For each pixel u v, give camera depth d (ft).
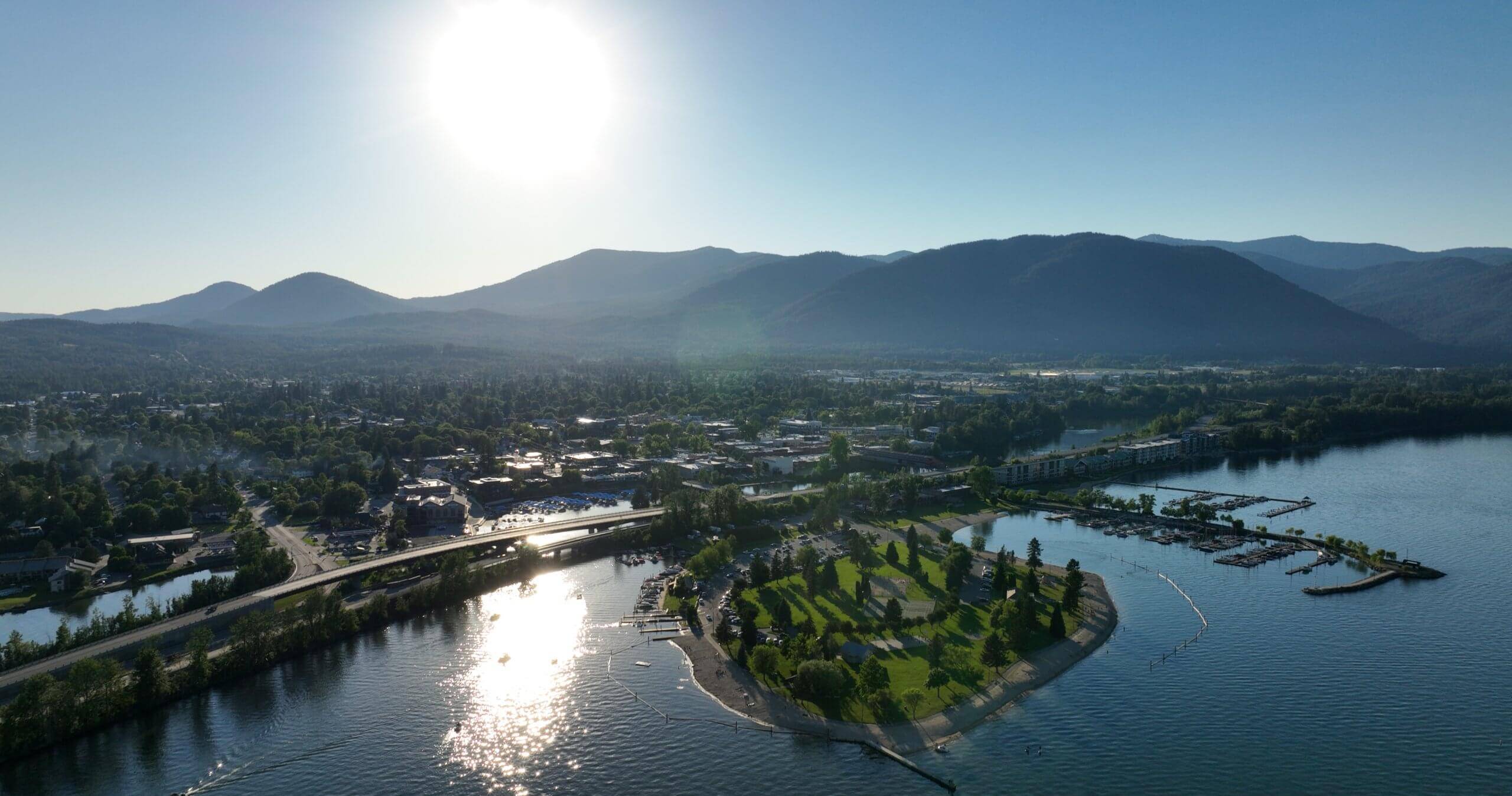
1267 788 601.21
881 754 643.86
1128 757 637.71
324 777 625.41
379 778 625.00
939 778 612.70
